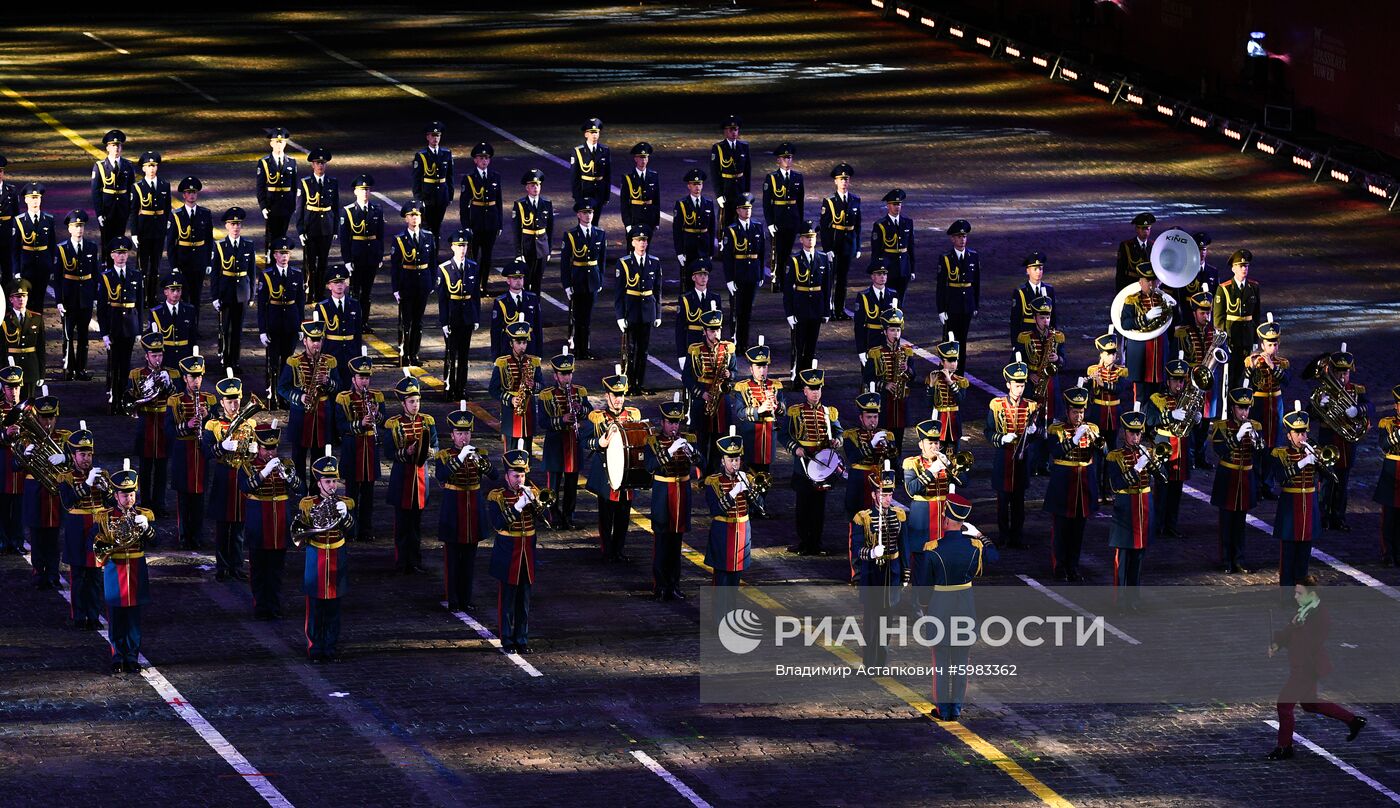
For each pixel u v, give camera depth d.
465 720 95.62
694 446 114.12
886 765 92.06
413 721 95.31
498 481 127.31
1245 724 97.62
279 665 101.88
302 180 167.50
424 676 100.81
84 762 90.06
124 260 141.50
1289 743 93.75
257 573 107.50
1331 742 96.00
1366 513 130.25
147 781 88.31
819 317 150.88
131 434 136.12
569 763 91.19
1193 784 91.00
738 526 107.75
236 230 149.88
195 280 160.12
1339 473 126.50
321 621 101.88
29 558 116.38
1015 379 120.69
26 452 109.94
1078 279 182.38
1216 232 199.50
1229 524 118.31
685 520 111.06
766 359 127.50
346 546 107.50
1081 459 115.50
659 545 111.50
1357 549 123.38
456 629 107.50
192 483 117.56
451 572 109.56
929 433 104.00
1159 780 91.25
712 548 107.94
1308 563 115.50
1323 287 182.25
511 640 104.44
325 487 101.88
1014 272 184.12
